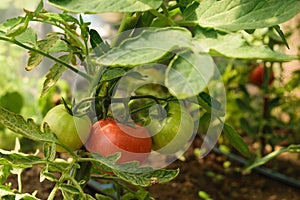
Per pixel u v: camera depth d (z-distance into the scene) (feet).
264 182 5.75
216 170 5.88
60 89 5.38
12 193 2.10
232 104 6.43
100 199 2.76
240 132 6.98
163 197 5.01
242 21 1.73
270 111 6.03
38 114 5.25
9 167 2.35
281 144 6.91
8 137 5.28
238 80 6.23
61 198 4.16
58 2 1.62
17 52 6.00
